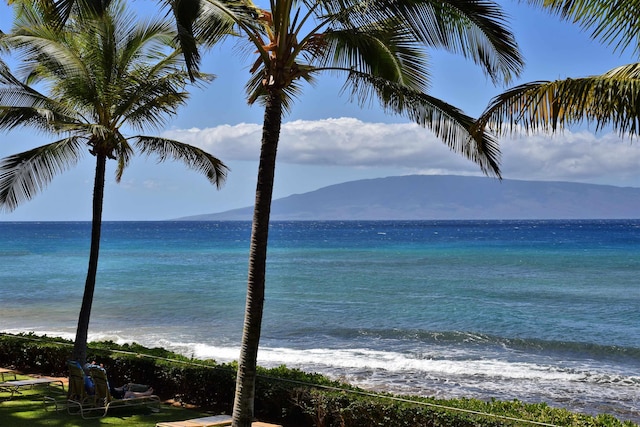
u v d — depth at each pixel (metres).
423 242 109.75
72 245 104.88
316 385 11.56
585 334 25.92
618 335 25.64
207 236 147.38
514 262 65.06
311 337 25.27
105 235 155.12
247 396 8.82
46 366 15.23
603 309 33.06
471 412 9.98
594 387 17.19
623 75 6.53
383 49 9.80
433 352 22.19
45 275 52.94
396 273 54.25
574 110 6.88
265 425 10.20
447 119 8.88
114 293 40.25
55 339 16.11
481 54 8.24
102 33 12.39
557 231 166.75
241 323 28.42
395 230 190.50
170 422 11.02
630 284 44.84
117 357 14.02
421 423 10.08
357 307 34.00
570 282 46.38
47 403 12.49
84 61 12.73
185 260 70.81
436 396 16.11
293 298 37.88
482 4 7.63
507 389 16.94
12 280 48.81
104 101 12.89
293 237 139.25
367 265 62.84
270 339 24.84
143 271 56.91
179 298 37.53
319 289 42.78
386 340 24.59
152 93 12.80
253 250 8.80
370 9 8.12
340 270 57.59
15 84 12.70
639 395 16.36
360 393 11.13
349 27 8.69
